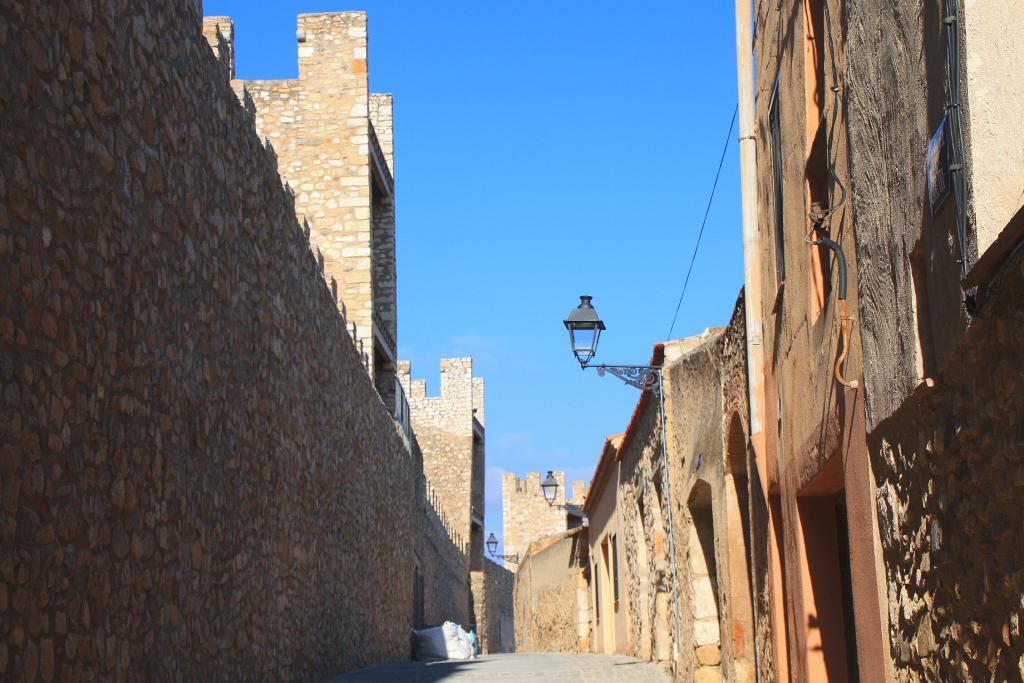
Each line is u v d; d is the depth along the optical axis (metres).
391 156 28.69
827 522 9.30
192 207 9.11
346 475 17.25
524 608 45.75
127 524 7.36
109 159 7.20
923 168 5.42
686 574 15.34
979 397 4.82
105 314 7.07
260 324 11.48
